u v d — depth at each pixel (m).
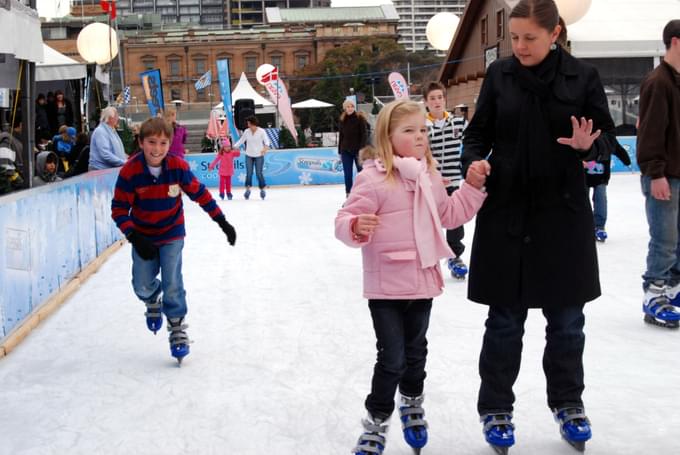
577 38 20.84
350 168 13.02
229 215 12.34
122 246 9.47
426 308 2.97
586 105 2.91
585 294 2.93
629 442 3.10
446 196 3.00
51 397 3.90
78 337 5.11
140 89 93.12
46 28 71.69
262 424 3.43
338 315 5.43
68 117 15.57
